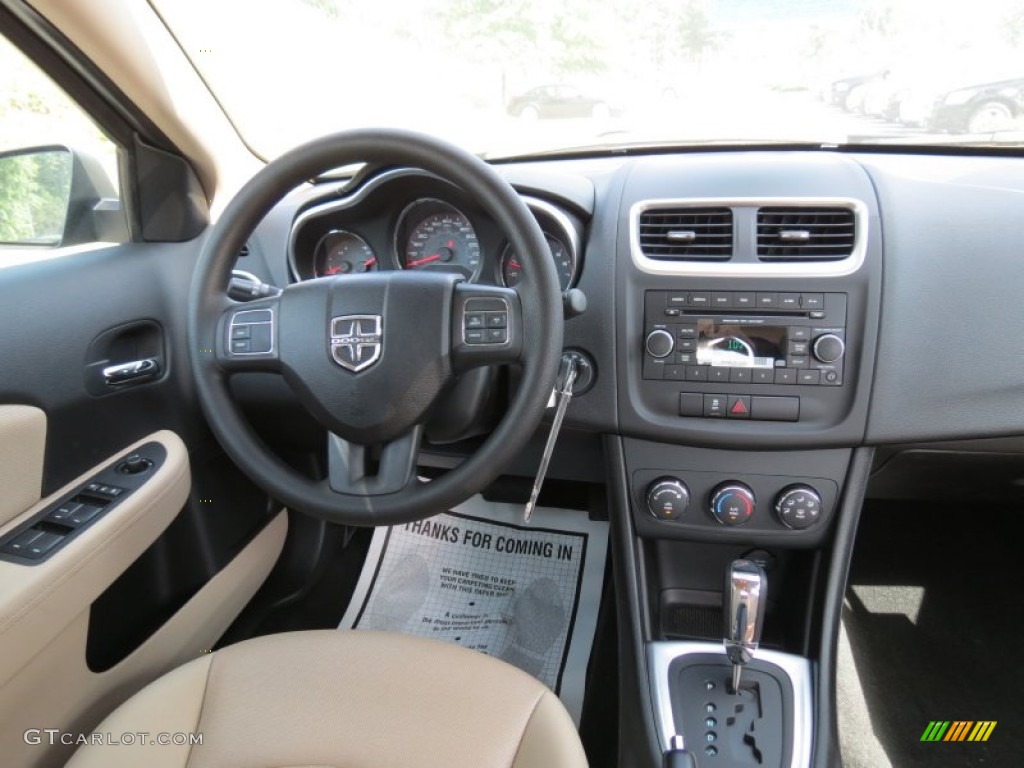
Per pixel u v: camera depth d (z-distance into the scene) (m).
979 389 1.10
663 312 1.14
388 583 1.62
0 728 0.81
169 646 1.16
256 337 0.93
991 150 1.27
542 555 1.63
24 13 0.97
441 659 0.94
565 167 1.35
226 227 0.93
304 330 0.91
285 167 0.90
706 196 1.13
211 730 0.86
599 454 1.39
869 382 1.11
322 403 0.91
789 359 1.12
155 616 1.15
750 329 1.12
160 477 1.07
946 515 1.92
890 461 1.29
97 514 0.96
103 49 1.03
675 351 1.15
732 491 1.17
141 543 1.02
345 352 0.90
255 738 0.85
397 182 1.10
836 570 1.18
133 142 1.18
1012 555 1.78
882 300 1.09
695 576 1.34
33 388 0.94
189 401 1.24
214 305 0.95
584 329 1.17
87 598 0.92
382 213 1.16
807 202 1.10
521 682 0.92
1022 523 1.88
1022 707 1.42
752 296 1.11
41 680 0.87
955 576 1.72
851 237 1.10
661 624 1.34
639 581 1.24
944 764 1.31
